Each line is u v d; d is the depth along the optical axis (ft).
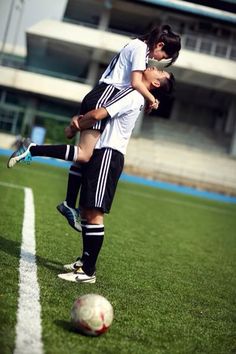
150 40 11.95
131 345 8.41
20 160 11.59
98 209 11.53
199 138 104.53
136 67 11.60
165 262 16.88
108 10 93.86
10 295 9.89
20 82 86.79
